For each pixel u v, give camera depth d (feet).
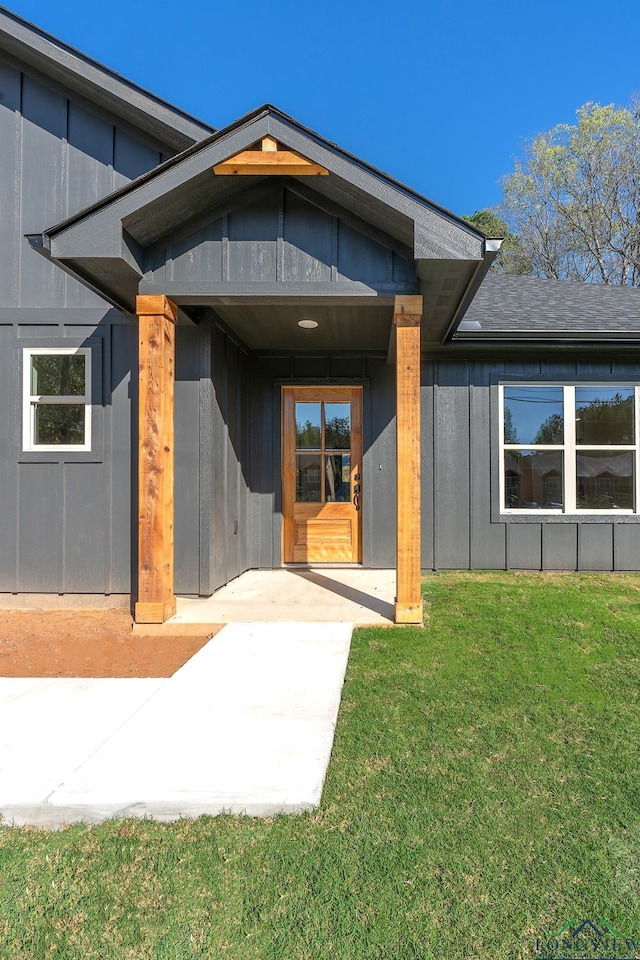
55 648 14.02
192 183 13.16
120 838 6.51
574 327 21.93
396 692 10.55
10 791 7.13
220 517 19.27
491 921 5.18
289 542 23.48
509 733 8.91
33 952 4.96
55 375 19.12
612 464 22.41
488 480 22.39
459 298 15.84
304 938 5.02
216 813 6.85
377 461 23.04
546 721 9.34
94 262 13.48
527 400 22.57
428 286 14.73
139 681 11.38
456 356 22.39
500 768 7.87
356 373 23.06
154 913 5.36
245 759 8.00
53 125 19.07
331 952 4.87
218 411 18.99
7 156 19.08
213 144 13.00
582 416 22.52
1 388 18.98
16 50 18.60
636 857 6.05
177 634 14.94
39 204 19.01
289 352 23.17
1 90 19.15
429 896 5.49
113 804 6.85
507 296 28.17
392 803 7.04
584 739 8.73
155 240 14.57
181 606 16.85
